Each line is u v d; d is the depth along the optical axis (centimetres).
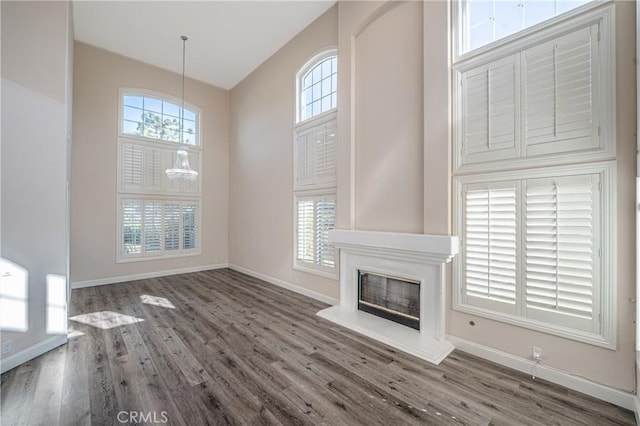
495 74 251
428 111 289
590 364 206
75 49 494
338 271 401
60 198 281
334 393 210
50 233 273
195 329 322
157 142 587
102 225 519
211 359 257
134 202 556
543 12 232
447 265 283
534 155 230
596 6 203
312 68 469
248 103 616
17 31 262
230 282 539
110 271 528
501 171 248
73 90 489
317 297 432
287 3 411
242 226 632
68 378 226
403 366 246
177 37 488
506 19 253
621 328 195
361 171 366
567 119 216
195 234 639
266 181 555
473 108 265
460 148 272
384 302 341
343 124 381
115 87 535
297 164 479
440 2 281
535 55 231
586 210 208
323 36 432
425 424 180
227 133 689
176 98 610
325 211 425
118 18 438
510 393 210
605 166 200
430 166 287
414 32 309
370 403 199
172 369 240
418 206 306
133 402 199
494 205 252
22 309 250
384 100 339
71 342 289
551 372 222
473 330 265
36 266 262
